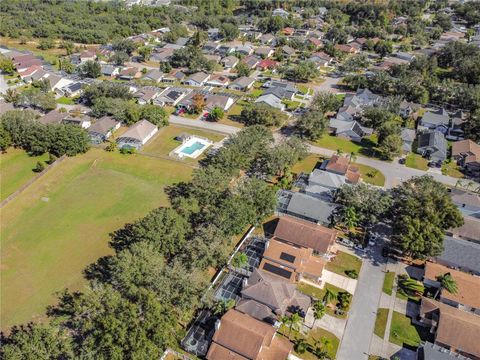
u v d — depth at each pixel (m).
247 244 83.75
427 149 121.31
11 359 54.34
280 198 96.44
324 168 108.88
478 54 189.50
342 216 88.44
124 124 137.38
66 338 59.28
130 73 180.12
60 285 75.94
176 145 126.06
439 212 84.00
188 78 177.00
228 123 141.62
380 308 71.25
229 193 91.19
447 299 71.00
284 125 140.50
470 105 148.88
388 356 63.06
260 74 191.50
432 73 179.38
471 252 79.12
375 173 112.62
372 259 81.81
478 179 111.06
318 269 75.88
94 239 87.50
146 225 77.00
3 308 71.19
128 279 65.44
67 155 117.12
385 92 164.88
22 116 120.12
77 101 158.12
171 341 59.78
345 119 141.38
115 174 111.00
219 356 59.50
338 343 64.81
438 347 62.66
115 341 55.97
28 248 84.81
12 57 196.38
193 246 73.44
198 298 68.31
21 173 110.50
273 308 66.88
